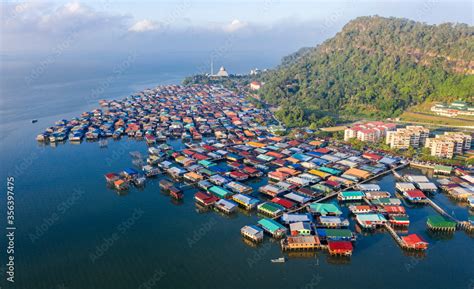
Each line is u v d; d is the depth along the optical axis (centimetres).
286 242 13062
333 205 15338
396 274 11688
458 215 15188
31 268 12175
